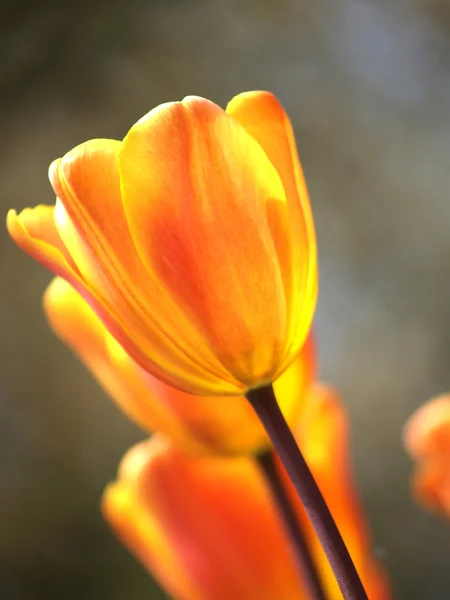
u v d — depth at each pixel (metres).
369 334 2.41
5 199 2.34
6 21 2.31
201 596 0.53
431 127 2.48
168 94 2.42
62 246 0.43
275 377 0.43
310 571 0.47
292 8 2.48
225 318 0.42
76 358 2.36
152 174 0.41
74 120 2.37
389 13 2.45
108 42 2.38
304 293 0.43
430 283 2.44
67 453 2.29
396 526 2.26
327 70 2.50
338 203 2.48
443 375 2.38
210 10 2.46
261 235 0.42
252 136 0.42
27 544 2.17
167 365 0.43
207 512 0.53
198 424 0.49
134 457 0.54
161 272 0.42
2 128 2.34
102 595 2.13
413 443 0.55
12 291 2.34
